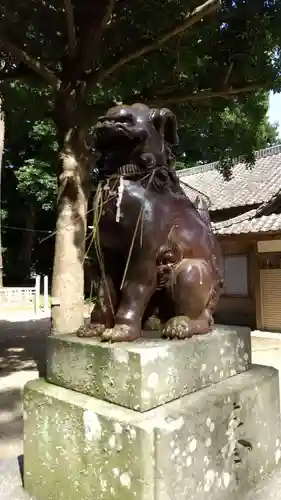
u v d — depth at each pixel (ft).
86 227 19.10
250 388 7.89
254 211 36.19
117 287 8.09
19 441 11.98
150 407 6.44
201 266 8.02
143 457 5.83
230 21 18.30
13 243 77.51
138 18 16.92
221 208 42.22
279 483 8.00
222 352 8.09
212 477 6.77
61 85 19.07
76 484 6.79
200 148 23.98
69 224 18.67
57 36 19.61
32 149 65.05
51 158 57.31
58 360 7.79
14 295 54.90
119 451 6.15
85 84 19.21
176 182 8.49
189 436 6.34
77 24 19.29
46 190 63.10
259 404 8.16
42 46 19.99
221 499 6.93
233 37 18.69
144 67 20.54
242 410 7.61
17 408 15.05
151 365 6.49
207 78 20.29
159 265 7.83
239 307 38.65
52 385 7.86
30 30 19.13
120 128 7.30
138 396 6.36
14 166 69.82
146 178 7.63
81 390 7.31
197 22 17.87
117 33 18.51
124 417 6.23
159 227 7.52
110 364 6.79
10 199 71.56
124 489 6.07
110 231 7.70
